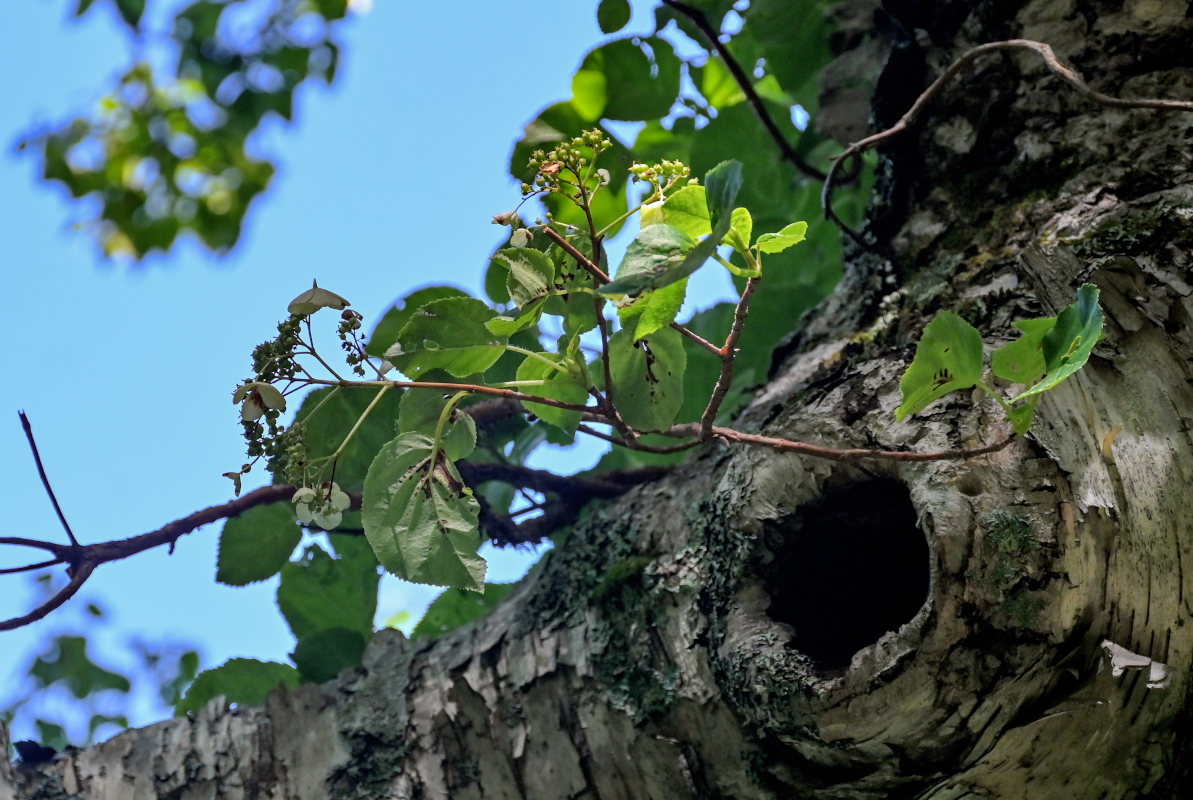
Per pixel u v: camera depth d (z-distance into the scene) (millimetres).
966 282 3215
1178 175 3176
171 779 3248
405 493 3051
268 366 3018
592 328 3068
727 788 3150
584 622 3229
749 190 3680
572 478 3377
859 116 3480
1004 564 3021
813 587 3145
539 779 3203
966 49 3320
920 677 3021
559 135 3467
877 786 3084
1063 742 3047
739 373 3592
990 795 3072
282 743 3260
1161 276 3094
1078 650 3025
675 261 2982
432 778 3225
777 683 3066
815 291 3615
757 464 3143
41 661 4023
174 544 3281
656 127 3625
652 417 3104
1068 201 3211
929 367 2994
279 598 3451
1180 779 3070
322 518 3037
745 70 3617
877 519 3123
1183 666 3035
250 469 3025
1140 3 3260
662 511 3248
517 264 3020
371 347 3326
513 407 3352
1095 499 3031
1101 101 3125
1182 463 3025
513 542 3383
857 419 3111
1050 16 3287
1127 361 3049
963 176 3287
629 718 3182
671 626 3182
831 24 3555
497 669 3246
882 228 3332
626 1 3480
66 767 3250
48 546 3229
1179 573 3025
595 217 3430
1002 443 3014
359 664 3402
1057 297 3068
